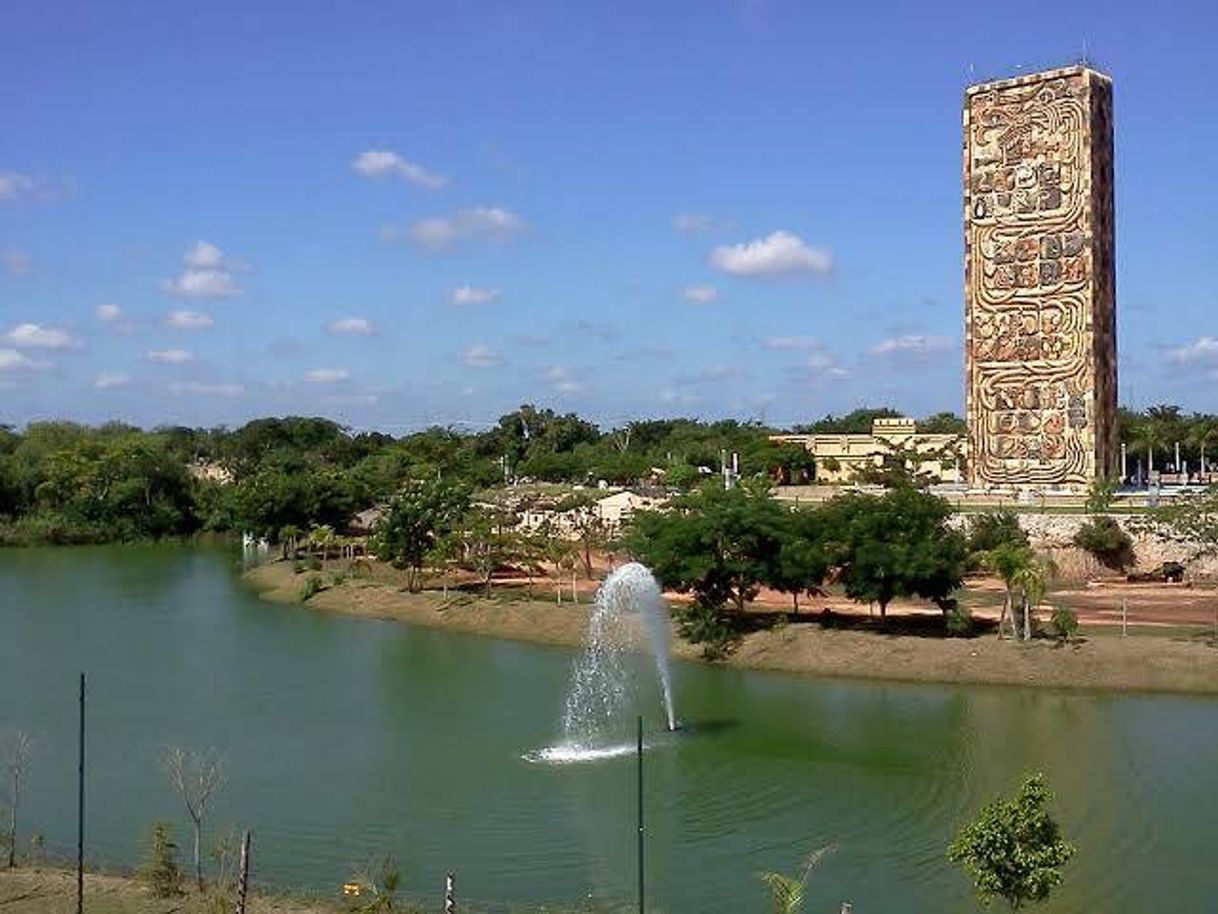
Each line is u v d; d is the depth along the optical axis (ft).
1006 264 379.96
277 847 153.17
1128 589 335.47
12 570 485.97
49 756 197.67
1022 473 377.71
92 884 131.95
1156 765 186.60
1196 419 591.37
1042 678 246.27
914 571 267.18
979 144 385.09
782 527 287.07
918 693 243.60
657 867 145.48
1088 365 366.63
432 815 166.40
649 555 289.94
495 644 309.63
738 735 210.59
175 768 188.34
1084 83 366.84
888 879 140.05
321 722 222.28
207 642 312.91
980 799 171.22
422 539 381.40
